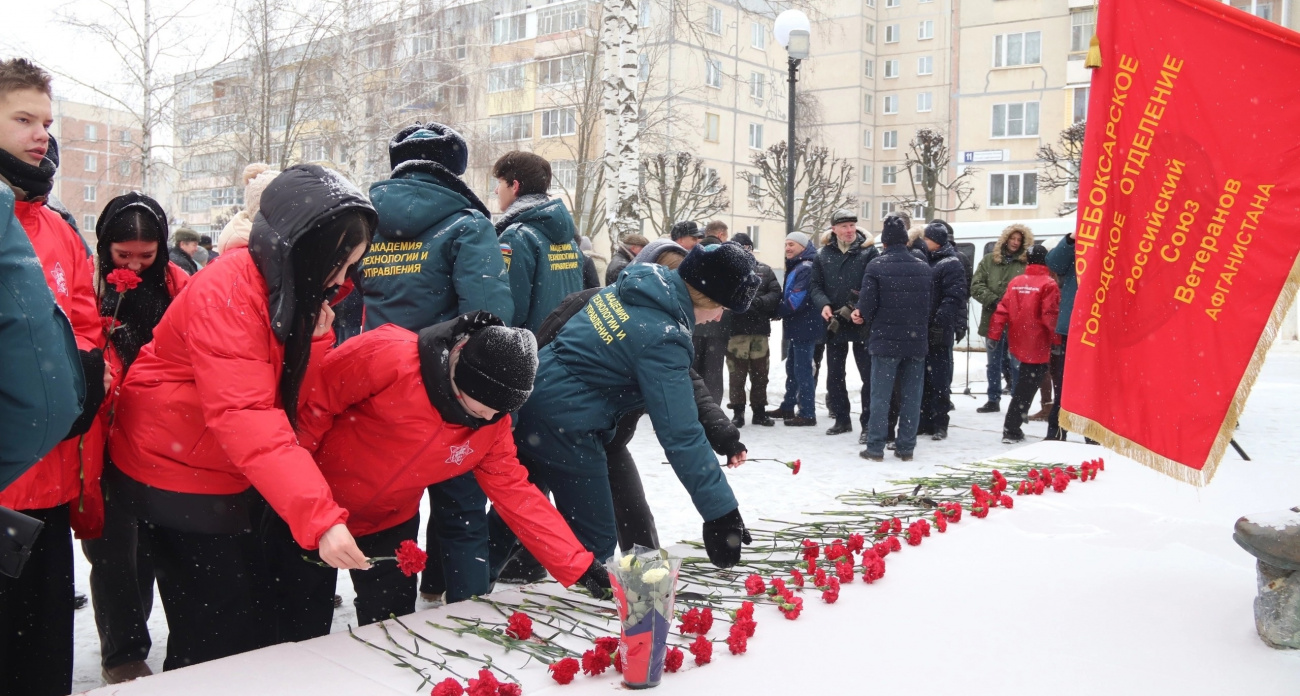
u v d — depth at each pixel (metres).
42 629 2.72
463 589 3.55
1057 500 4.86
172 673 2.50
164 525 2.71
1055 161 29.03
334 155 20.88
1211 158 3.48
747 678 2.62
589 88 28.19
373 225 2.64
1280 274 3.38
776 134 40.06
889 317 7.27
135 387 2.68
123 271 3.03
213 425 2.43
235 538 2.79
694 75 35.53
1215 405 3.49
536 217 4.54
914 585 3.49
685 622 2.77
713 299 3.42
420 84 20.67
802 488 6.39
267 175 3.88
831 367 8.75
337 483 2.94
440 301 3.80
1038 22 33.72
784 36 12.03
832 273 8.63
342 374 2.81
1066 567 3.72
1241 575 3.64
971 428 9.23
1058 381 8.60
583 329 3.56
